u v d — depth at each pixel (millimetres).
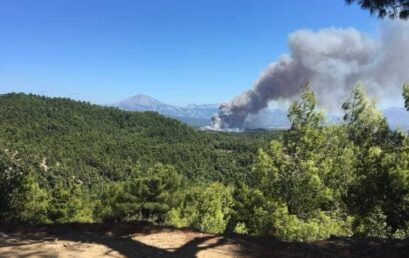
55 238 7023
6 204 10086
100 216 42219
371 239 8078
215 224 24359
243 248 6832
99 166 151625
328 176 18375
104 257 5914
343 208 19906
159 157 170125
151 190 37844
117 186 44094
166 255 6219
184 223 28891
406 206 18109
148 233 7551
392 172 18062
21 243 6520
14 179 10422
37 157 134125
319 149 19016
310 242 7688
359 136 22656
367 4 7039
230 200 37688
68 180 122125
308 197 17547
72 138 188500
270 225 16484
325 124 19016
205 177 129250
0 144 133250
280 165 18312
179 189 41344
